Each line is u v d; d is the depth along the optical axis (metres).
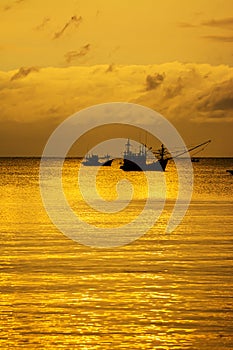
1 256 65.56
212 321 42.84
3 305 46.03
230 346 38.50
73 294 49.09
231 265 60.97
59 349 37.78
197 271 58.09
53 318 43.12
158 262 62.62
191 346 38.50
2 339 39.25
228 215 113.88
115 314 44.19
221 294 49.41
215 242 77.06
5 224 96.75
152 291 50.19
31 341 38.97
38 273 56.69
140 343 38.84
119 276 55.66
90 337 39.66
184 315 44.06
